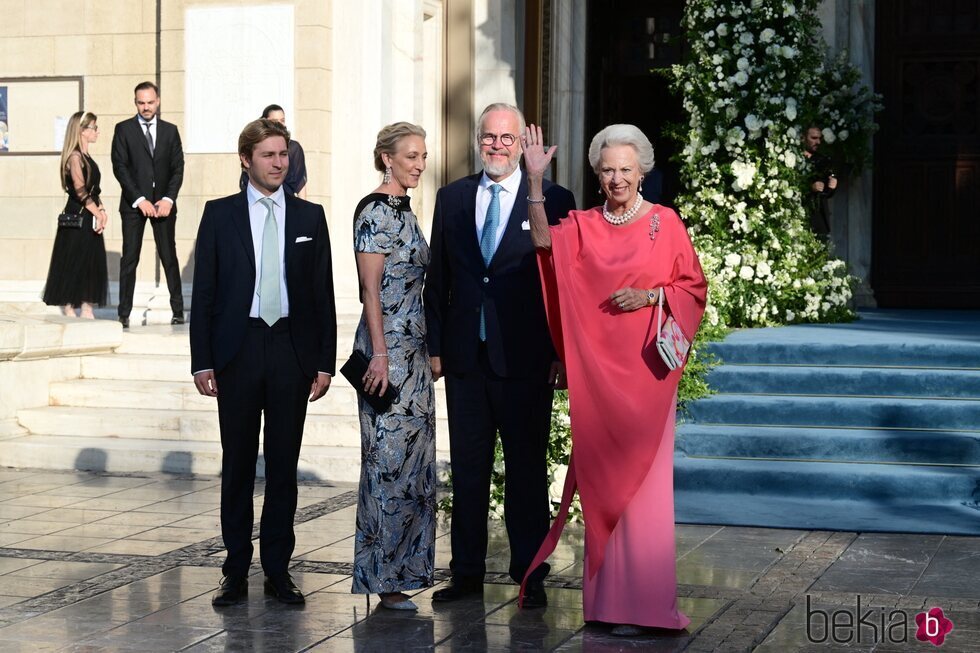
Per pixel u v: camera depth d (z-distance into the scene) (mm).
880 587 5645
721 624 5082
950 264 13273
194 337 5527
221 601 5391
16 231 13648
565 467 7254
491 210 5535
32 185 13578
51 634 4969
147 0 13148
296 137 12445
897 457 7930
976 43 13125
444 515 7344
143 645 4824
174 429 9180
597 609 5012
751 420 8461
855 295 13164
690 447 8227
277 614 5273
